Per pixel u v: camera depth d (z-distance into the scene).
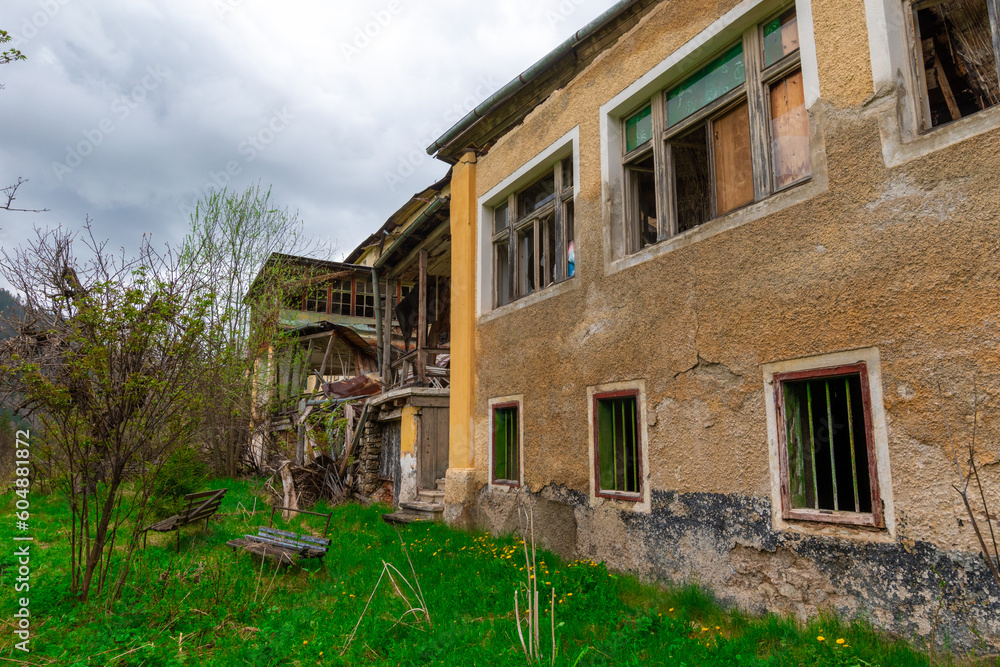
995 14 4.00
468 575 6.06
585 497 6.61
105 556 7.04
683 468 5.41
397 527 9.55
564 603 5.03
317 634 4.68
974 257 3.61
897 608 3.79
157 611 5.23
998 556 3.36
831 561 4.17
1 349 5.57
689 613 4.84
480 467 8.73
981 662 3.35
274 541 7.29
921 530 3.73
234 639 4.75
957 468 3.58
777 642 4.01
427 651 4.16
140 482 6.14
